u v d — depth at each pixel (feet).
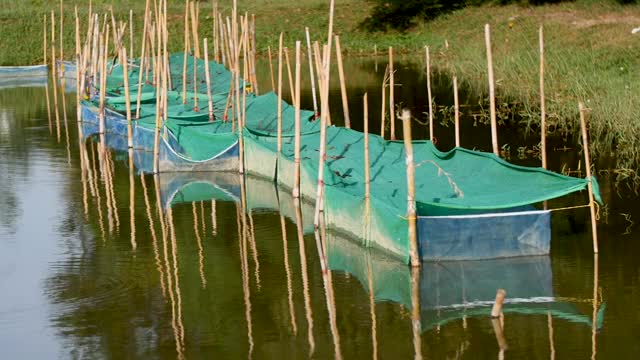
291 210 51.16
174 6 121.90
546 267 40.47
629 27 87.51
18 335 35.68
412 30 115.24
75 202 53.78
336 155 52.06
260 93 87.45
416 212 40.27
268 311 37.52
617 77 69.26
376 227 42.86
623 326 34.76
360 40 114.11
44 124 76.95
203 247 45.50
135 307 38.24
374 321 36.29
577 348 33.09
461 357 32.86
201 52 109.50
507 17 106.22
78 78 77.20
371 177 47.55
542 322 35.47
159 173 59.62
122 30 82.94
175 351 34.01
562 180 41.73
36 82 100.68
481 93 75.20
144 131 65.62
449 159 47.19
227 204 52.70
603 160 56.29
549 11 103.35
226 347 34.32
